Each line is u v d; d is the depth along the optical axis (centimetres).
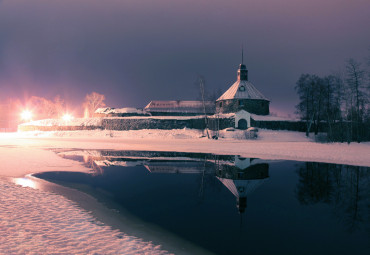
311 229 896
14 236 676
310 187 1528
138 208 1079
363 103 4622
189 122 6475
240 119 6266
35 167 1922
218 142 4684
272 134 5822
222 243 766
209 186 1533
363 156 2664
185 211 1065
